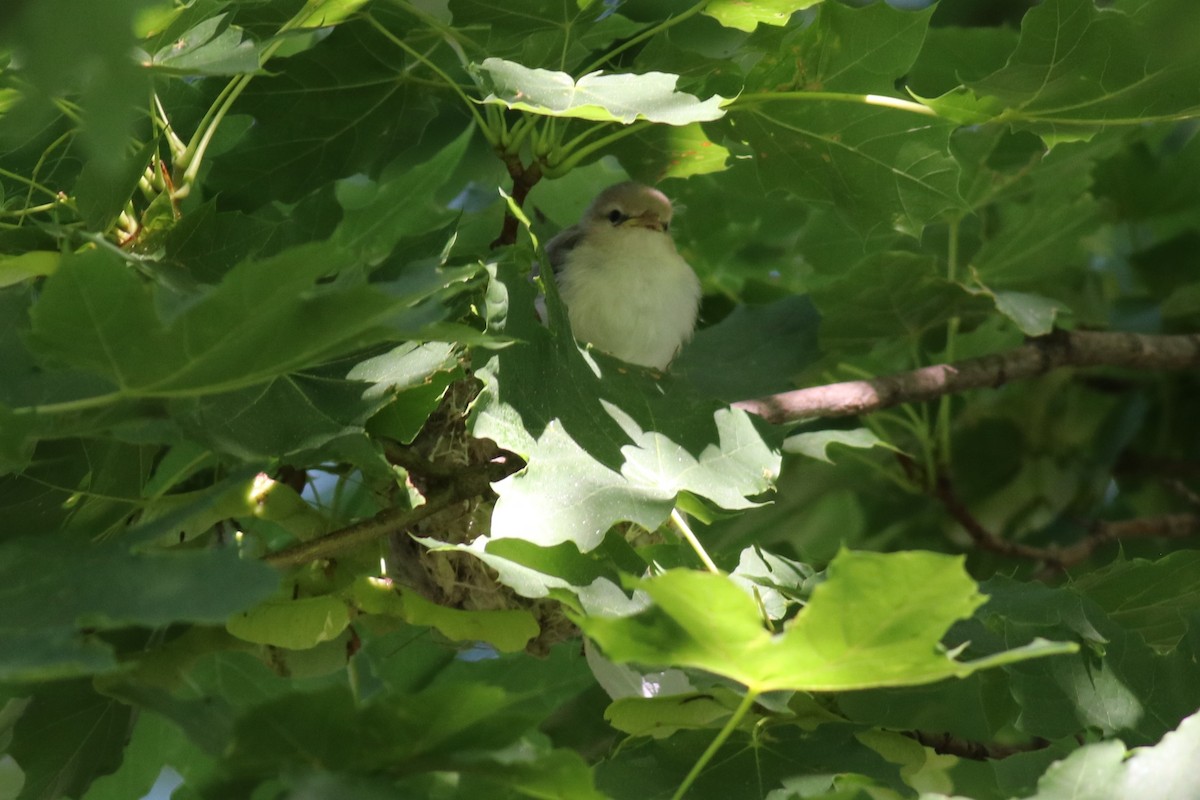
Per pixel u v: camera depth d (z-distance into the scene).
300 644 5.92
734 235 10.41
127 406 4.87
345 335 4.45
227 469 6.69
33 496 5.84
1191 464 10.58
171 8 5.48
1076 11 6.16
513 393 5.66
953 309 8.77
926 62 8.99
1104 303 10.34
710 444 6.13
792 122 7.06
